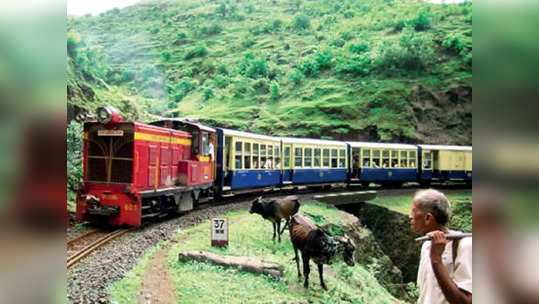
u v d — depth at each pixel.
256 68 63.62
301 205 18.27
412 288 17.39
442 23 73.50
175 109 51.22
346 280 10.47
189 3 127.25
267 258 9.57
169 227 11.86
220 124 44.81
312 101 50.16
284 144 20.78
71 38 24.92
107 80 62.97
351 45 63.59
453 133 47.59
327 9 106.19
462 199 26.50
